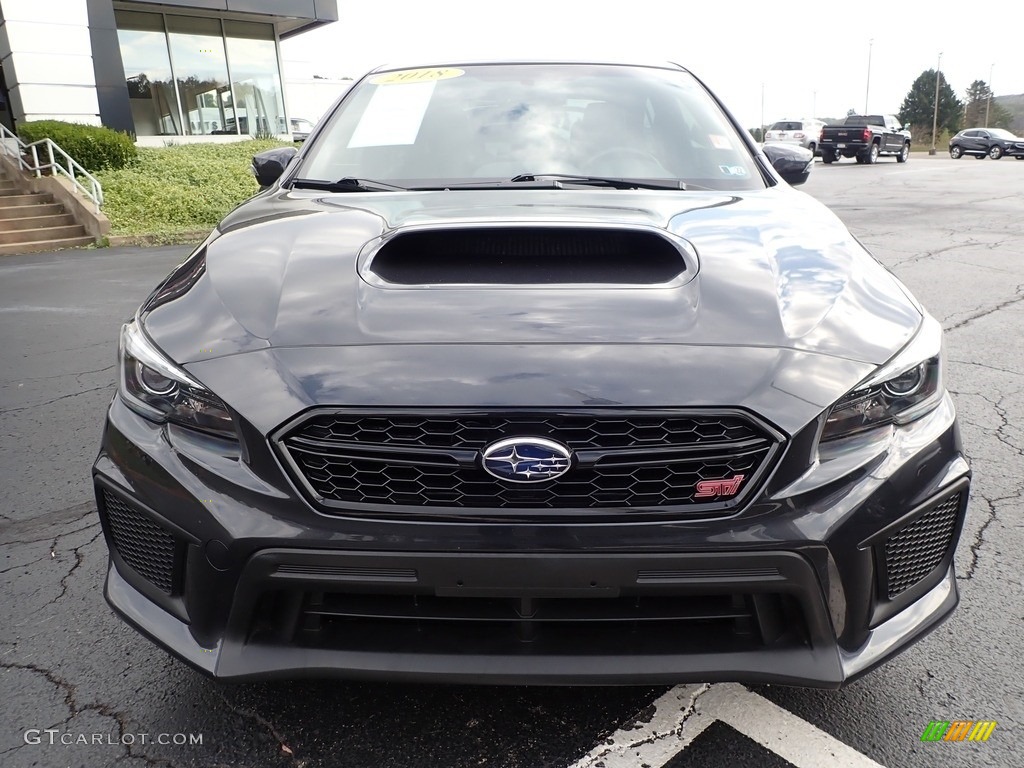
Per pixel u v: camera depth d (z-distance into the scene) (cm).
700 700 200
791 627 164
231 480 161
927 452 171
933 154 4794
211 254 208
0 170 1588
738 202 241
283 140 2250
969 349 513
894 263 809
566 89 310
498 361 159
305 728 193
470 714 196
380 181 269
